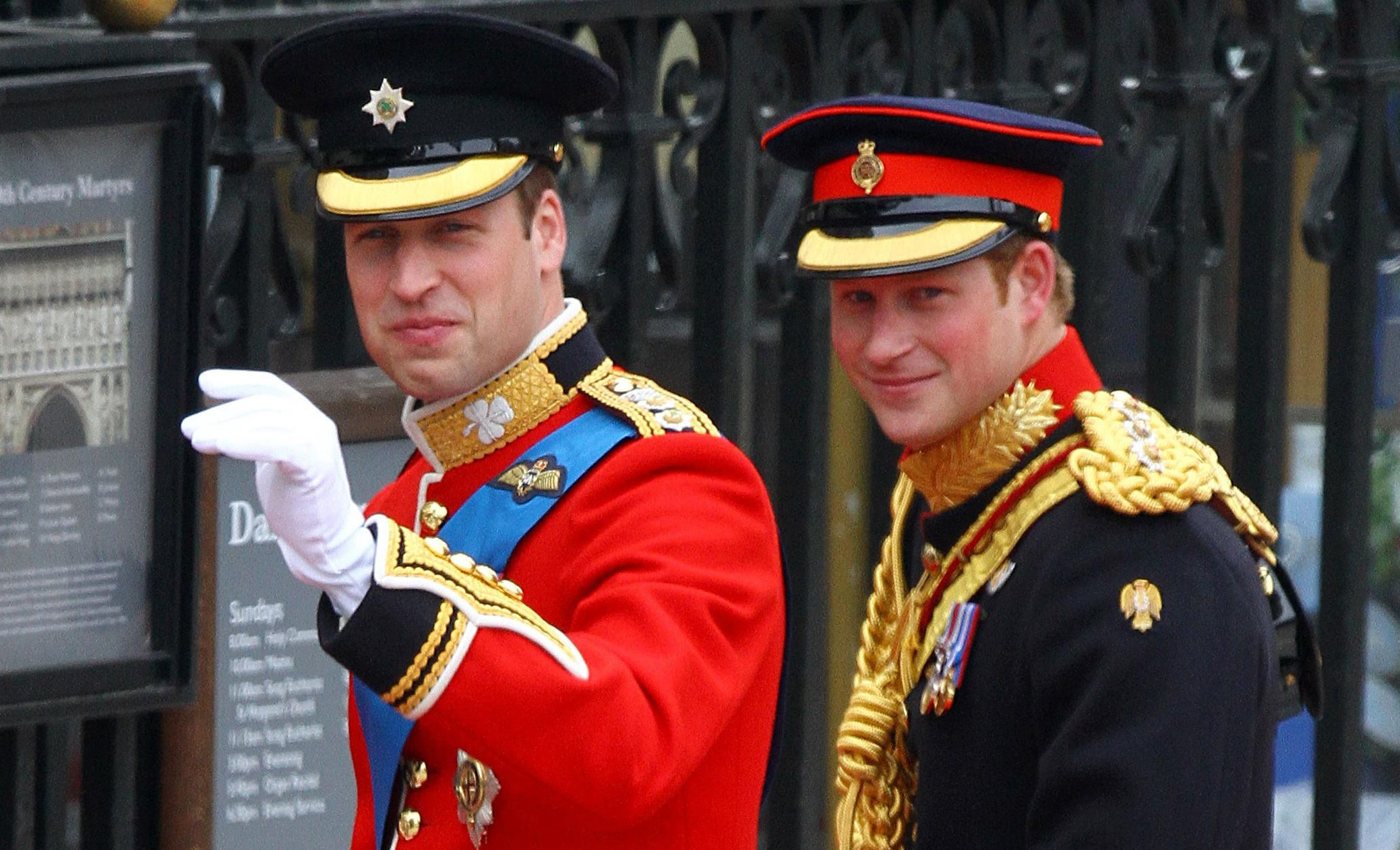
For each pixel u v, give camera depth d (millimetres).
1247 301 16219
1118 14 15320
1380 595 27984
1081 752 9320
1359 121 16312
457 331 9141
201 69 11414
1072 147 10180
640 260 13453
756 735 9422
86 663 11430
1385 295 24344
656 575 8539
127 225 11383
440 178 9000
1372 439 16594
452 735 8023
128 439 11516
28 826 12000
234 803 12477
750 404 20766
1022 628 9797
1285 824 25266
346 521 7949
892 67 14664
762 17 14023
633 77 13438
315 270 12828
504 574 9109
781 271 13984
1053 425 10117
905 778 10719
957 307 10055
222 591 12320
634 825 8328
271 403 7703
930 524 10406
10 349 11031
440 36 9008
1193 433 15727
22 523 11195
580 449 9211
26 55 10875
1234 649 9383
